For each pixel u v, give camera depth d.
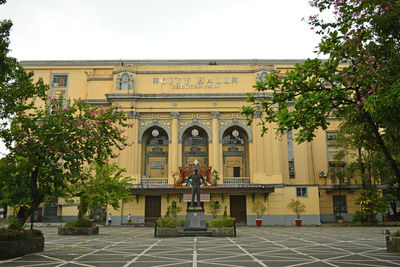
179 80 42.41
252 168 40.56
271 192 38.41
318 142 44.22
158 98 41.31
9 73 14.25
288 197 39.34
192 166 41.47
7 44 14.20
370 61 10.37
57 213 42.00
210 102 41.78
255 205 37.69
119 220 38.44
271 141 40.56
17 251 12.49
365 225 35.88
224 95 41.41
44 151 13.74
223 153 43.44
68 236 22.27
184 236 22.09
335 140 38.22
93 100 43.38
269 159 40.22
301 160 41.84
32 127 13.88
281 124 11.41
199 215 23.78
